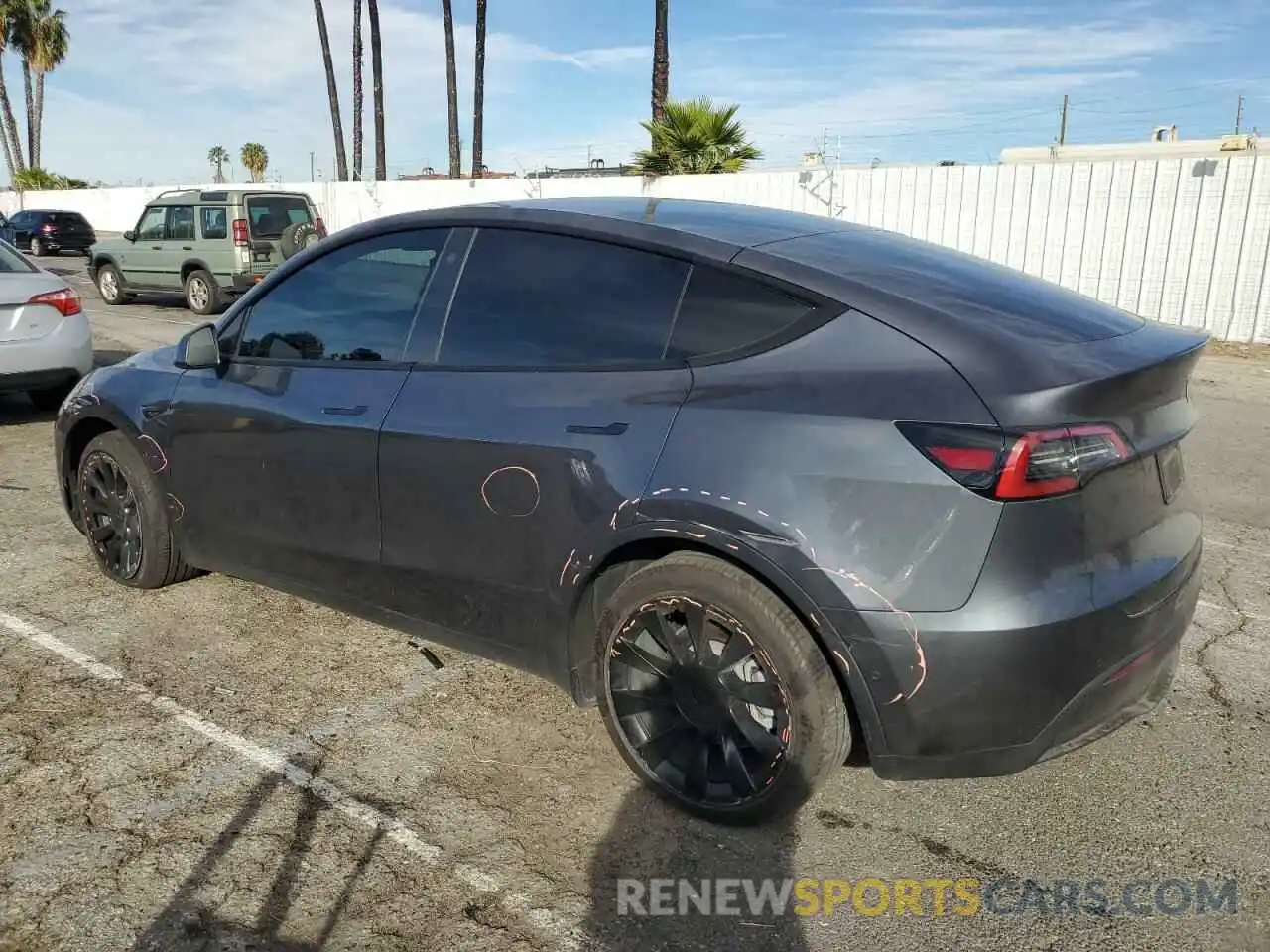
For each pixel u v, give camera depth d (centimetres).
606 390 297
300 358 377
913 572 247
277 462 371
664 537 279
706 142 1841
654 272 305
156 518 429
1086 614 248
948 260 321
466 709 354
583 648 311
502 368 321
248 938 242
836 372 265
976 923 253
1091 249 1371
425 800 300
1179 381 283
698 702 286
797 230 326
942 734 253
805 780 270
